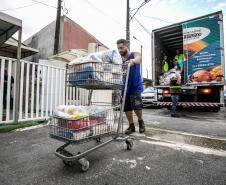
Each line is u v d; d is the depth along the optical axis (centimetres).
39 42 1662
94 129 237
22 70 469
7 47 973
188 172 215
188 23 757
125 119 593
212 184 189
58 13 1152
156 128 447
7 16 417
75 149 294
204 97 778
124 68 290
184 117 679
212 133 402
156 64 890
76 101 629
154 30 873
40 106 546
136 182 193
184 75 761
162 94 877
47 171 218
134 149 293
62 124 223
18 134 388
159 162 243
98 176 206
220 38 686
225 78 701
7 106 444
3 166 231
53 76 544
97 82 250
